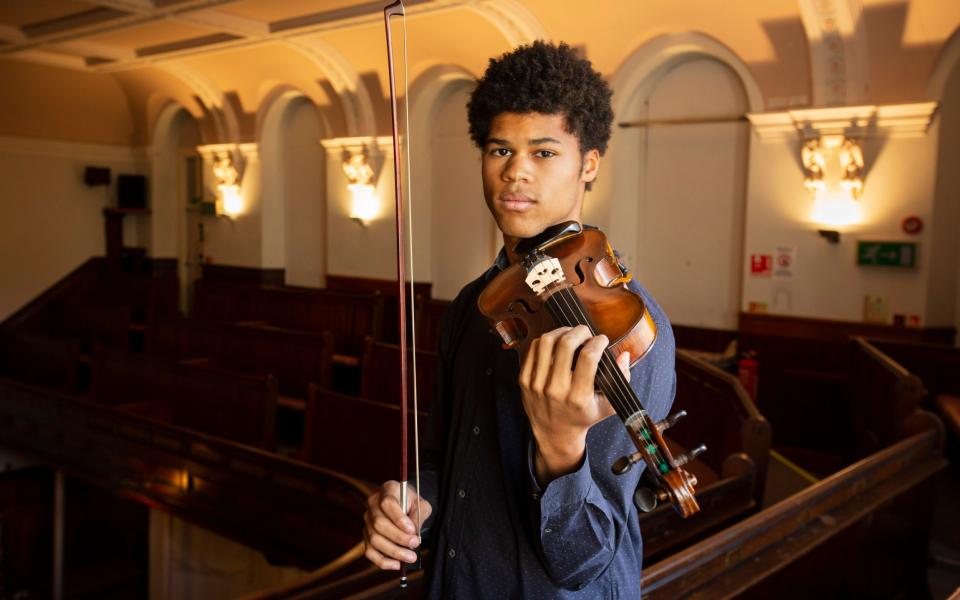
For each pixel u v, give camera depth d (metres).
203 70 11.80
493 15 8.12
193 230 13.87
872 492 3.65
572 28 8.20
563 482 0.89
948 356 6.33
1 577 9.34
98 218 13.89
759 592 2.78
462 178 10.45
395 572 2.57
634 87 8.38
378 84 10.43
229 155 12.59
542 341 0.82
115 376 7.81
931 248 6.78
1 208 12.77
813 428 7.43
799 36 6.98
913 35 6.46
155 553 6.99
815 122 7.11
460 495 1.11
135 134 13.95
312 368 8.12
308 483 4.73
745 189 8.06
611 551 0.95
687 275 8.55
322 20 8.75
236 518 5.20
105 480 6.46
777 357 7.64
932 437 4.37
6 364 10.02
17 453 7.52
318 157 12.03
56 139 13.23
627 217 8.78
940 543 4.86
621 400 0.89
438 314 9.16
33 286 13.19
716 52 7.69
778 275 7.61
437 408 1.32
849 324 7.21
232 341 8.88
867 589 3.75
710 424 4.97
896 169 6.86
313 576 2.84
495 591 1.06
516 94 1.05
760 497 3.99
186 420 6.93
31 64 11.79
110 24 8.94
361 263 11.29
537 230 1.09
